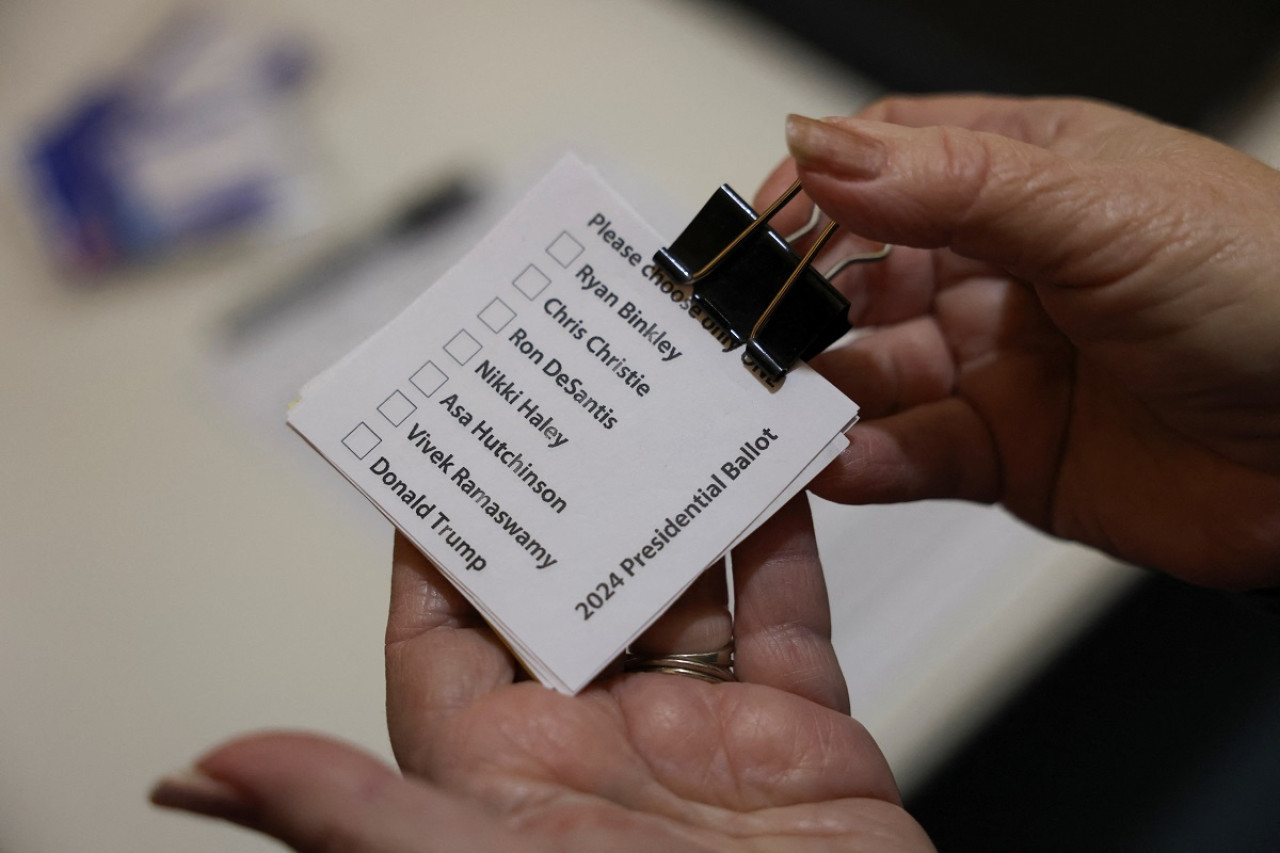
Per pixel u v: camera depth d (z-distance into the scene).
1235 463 0.35
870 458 0.35
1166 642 0.40
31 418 0.45
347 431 0.32
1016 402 0.38
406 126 0.49
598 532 0.32
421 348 0.32
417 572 0.33
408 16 0.52
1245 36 0.44
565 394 0.32
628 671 0.33
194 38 0.51
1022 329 0.38
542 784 0.30
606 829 0.30
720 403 0.32
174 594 0.42
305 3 0.52
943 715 0.39
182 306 0.46
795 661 0.34
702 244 0.32
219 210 0.47
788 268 0.32
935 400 0.38
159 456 0.44
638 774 0.31
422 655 0.32
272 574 0.42
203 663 0.41
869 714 0.39
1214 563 0.36
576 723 0.31
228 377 0.45
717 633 0.34
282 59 0.50
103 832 0.39
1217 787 0.38
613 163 0.47
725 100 0.49
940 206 0.31
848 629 0.40
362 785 0.28
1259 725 0.38
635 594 0.31
